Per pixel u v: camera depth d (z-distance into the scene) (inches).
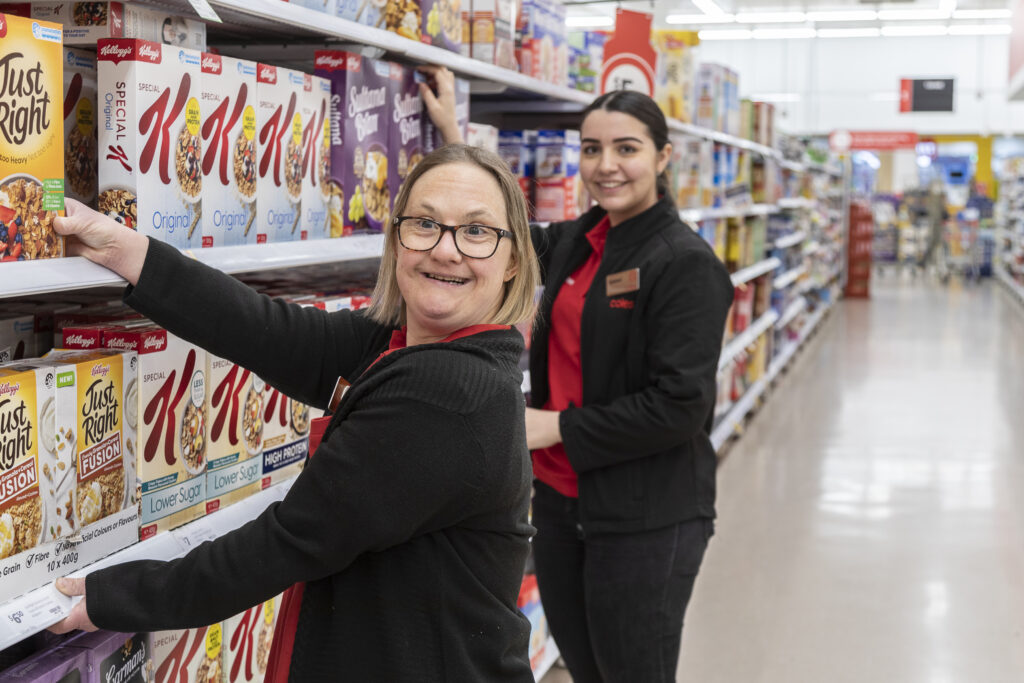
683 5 501.7
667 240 97.8
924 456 281.1
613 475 97.7
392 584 55.2
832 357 454.6
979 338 515.2
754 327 305.7
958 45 940.6
